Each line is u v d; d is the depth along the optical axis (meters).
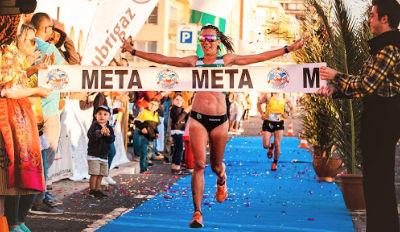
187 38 18.55
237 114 37.88
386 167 6.52
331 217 9.61
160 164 18.33
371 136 6.55
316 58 13.02
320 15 11.20
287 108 18.61
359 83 6.54
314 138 15.28
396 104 6.49
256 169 18.02
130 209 10.09
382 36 6.59
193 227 8.26
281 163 20.23
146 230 8.30
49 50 9.52
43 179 7.08
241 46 16.11
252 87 8.09
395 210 6.55
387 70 6.43
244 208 10.42
